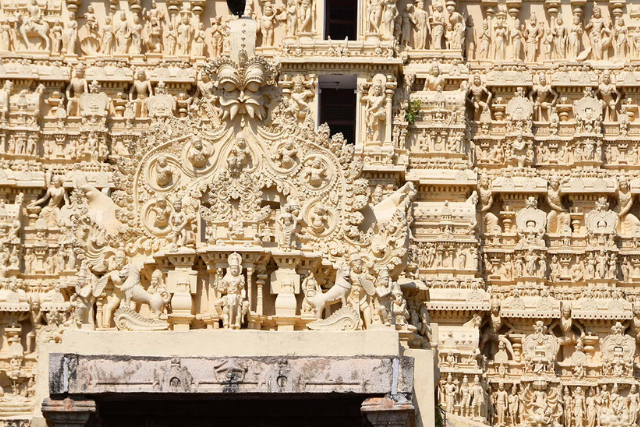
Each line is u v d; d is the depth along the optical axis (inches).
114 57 2881.4
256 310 1973.4
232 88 2027.6
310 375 1891.0
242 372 1892.2
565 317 2765.7
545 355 2733.8
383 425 1876.2
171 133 2037.4
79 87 2869.1
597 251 2783.0
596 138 2864.2
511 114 2883.9
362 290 1980.8
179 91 2871.6
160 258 1988.2
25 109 2842.0
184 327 1957.4
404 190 2062.0
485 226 2851.9
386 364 1886.1
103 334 1918.1
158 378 1889.8
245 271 1975.9
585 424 2709.2
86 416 1886.1
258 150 2033.7
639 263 2810.0
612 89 2898.6
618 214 2849.4
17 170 2812.5
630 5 2925.7
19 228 2755.9
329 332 1915.6
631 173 2878.9
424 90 2874.0
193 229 2004.2
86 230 2000.5
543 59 2918.3
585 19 2933.1
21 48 2896.2
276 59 2783.0
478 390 2657.5
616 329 2738.7
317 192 2026.3
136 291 1964.8
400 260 2009.1
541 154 2888.8
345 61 2780.5
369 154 2755.9
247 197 1999.3
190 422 2044.8
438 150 2832.2
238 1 2101.4
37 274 2748.5
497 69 2901.1
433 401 1978.3
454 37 2903.5
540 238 2795.3
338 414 2042.3
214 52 2901.1
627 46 2918.3
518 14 2928.2
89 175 2775.6
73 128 2854.3
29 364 2677.2
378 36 2822.3
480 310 2719.0
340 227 2022.6
